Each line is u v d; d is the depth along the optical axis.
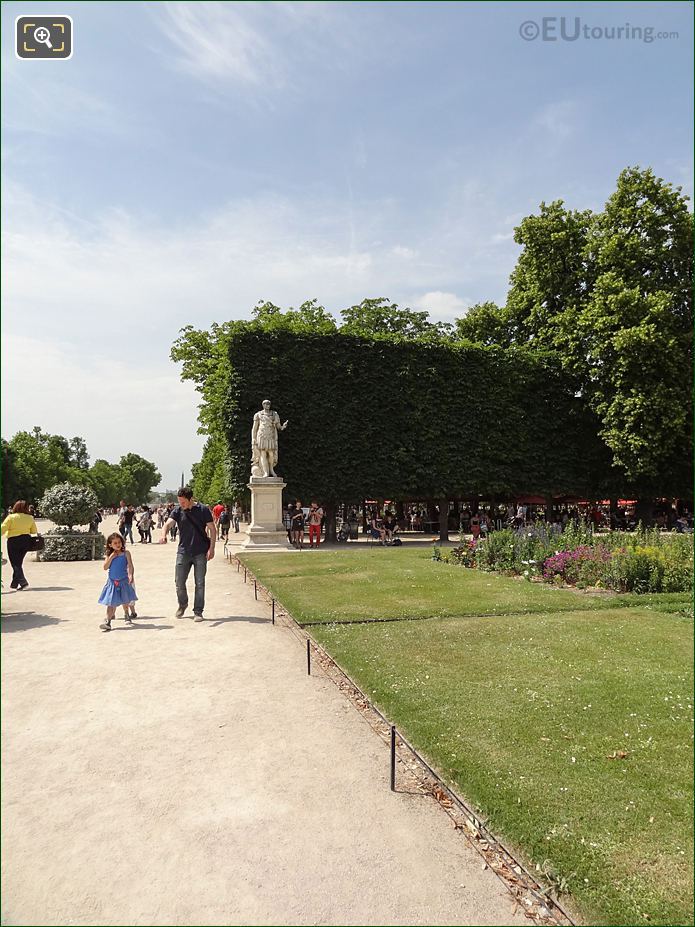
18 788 4.46
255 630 9.41
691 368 29.14
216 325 38.19
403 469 30.58
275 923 3.08
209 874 3.48
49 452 91.94
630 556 12.83
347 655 7.73
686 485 32.38
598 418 33.25
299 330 30.58
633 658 7.61
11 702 6.20
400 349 31.27
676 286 30.50
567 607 10.91
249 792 4.42
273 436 26.38
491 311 37.03
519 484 32.56
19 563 13.67
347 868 3.54
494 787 4.39
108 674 7.12
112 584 9.57
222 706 6.11
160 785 4.52
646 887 3.31
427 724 5.51
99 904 3.22
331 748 5.17
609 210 31.92
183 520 10.29
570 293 33.75
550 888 3.34
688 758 4.83
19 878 3.44
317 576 15.09
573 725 5.49
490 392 32.28
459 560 17.48
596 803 4.17
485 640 8.51
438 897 3.29
